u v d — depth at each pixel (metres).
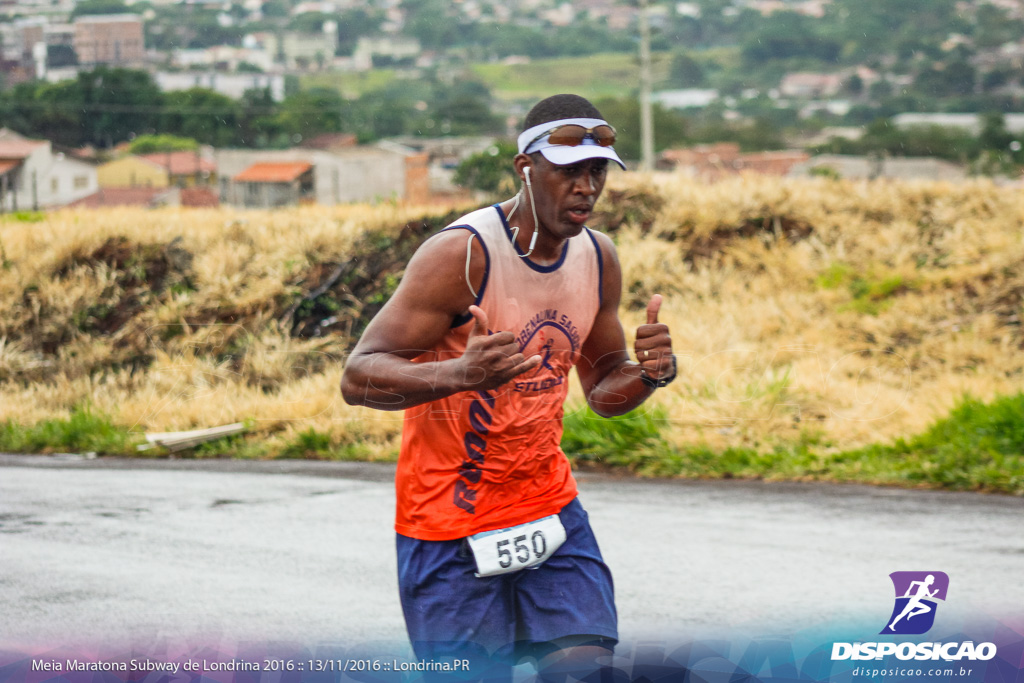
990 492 9.27
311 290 15.75
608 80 56.81
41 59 87.31
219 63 86.25
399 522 4.07
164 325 15.35
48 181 77.12
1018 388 11.34
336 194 58.78
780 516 8.55
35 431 13.27
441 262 3.71
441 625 3.93
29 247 17.95
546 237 3.82
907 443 10.45
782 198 17.31
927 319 13.93
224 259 16.20
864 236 16.58
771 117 64.94
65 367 15.45
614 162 3.67
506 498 3.99
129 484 10.47
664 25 66.88
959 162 36.59
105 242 17.86
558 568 4.06
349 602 6.53
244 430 12.34
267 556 7.69
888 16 65.50
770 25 72.38
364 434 11.91
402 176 50.47
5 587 6.78
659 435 10.88
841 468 10.02
